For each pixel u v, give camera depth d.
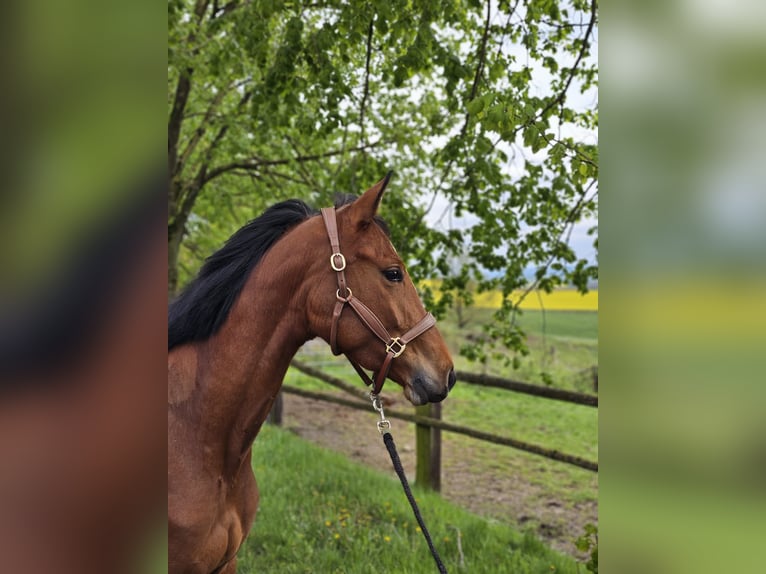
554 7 2.81
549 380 3.79
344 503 3.98
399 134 4.30
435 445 4.54
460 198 3.55
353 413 7.97
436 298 3.89
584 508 4.69
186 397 1.59
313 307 1.64
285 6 3.22
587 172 1.96
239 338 1.61
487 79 3.10
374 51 3.76
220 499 1.61
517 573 3.07
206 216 7.24
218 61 4.02
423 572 3.00
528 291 3.53
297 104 3.30
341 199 1.88
